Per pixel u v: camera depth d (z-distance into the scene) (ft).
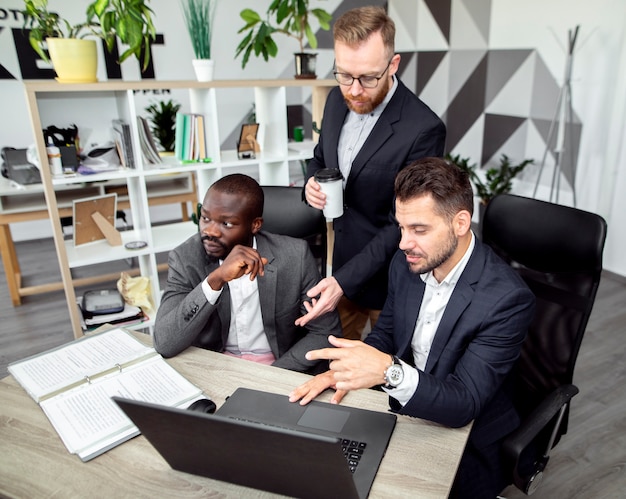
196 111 8.88
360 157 5.82
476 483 4.09
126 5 7.19
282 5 8.70
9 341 9.52
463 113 15.31
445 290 4.18
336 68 5.11
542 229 4.67
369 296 6.41
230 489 3.01
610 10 10.66
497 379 3.73
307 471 2.64
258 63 16.07
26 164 9.37
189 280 4.81
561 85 12.06
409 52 16.72
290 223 6.13
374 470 3.07
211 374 4.15
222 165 8.44
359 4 16.53
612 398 7.67
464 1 14.34
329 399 3.79
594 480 6.16
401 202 3.70
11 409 3.72
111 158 8.20
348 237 6.28
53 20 7.24
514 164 13.85
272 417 3.56
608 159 11.19
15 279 11.09
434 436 3.41
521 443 3.78
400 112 5.69
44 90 6.88
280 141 8.95
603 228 4.27
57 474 3.11
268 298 4.93
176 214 17.08
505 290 3.82
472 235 4.11
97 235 8.63
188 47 15.17
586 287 4.44
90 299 7.82
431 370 4.05
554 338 4.63
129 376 4.04
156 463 3.22
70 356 4.34
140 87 7.44
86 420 3.55
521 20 12.82
